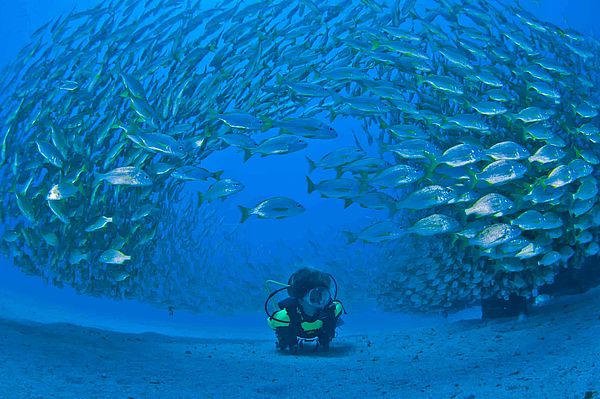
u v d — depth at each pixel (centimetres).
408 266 691
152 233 537
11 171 482
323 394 297
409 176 425
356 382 329
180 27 521
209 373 366
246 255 1280
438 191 409
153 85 499
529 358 331
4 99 523
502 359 350
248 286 1105
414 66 508
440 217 405
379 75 569
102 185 491
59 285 538
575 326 407
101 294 597
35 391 248
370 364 401
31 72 508
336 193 437
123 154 482
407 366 376
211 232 1120
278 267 1162
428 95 529
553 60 510
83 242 463
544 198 436
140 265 628
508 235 404
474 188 451
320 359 441
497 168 415
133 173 405
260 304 1116
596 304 479
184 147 433
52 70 505
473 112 518
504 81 527
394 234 416
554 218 437
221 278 1130
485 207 408
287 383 331
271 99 547
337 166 459
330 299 470
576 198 446
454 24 571
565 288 601
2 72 547
